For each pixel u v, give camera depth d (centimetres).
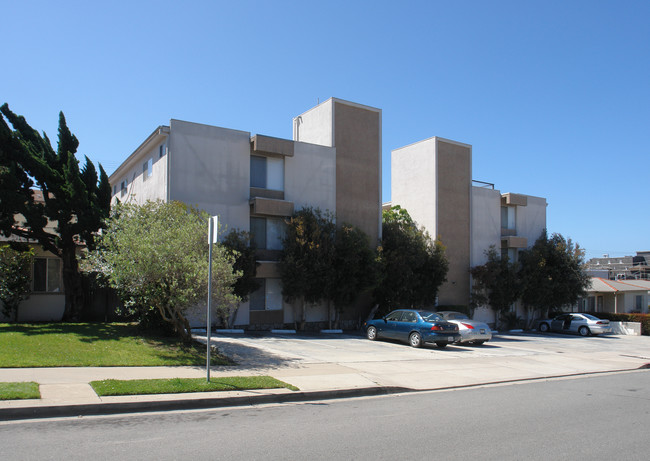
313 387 1012
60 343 1287
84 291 1942
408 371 1311
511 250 3375
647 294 4241
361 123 2667
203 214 1527
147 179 2339
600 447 671
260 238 2278
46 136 1909
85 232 1802
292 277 2175
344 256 2281
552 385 1238
